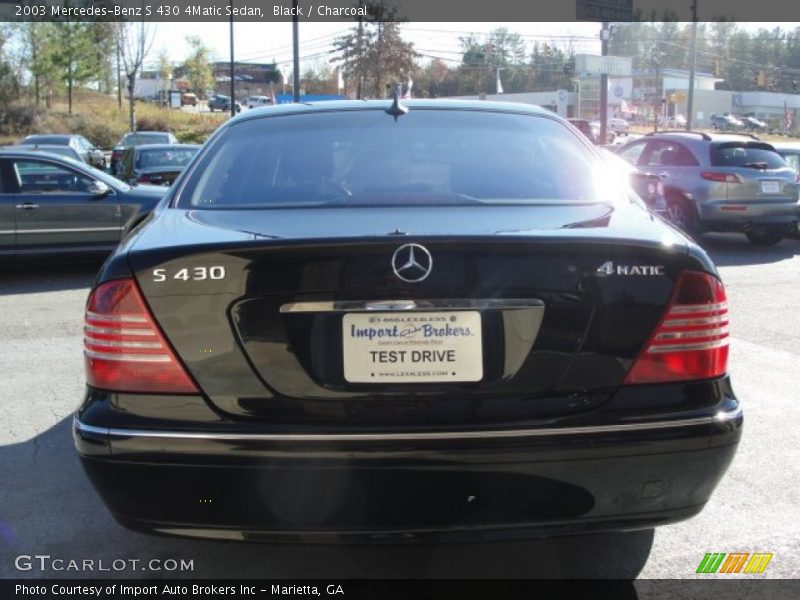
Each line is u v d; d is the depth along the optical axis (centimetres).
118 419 244
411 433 236
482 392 243
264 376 242
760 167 1142
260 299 242
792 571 303
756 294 823
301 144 347
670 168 1203
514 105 398
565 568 304
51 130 4403
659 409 247
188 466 239
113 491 247
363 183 321
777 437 436
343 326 242
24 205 921
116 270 250
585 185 328
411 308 241
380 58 4406
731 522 341
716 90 8956
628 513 250
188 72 6384
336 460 236
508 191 318
